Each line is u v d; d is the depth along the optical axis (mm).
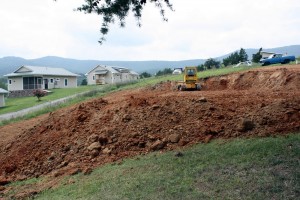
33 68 55531
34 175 8867
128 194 6000
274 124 8086
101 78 64250
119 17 8633
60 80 57531
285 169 5777
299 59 34281
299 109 8508
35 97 44375
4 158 10531
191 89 19203
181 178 6207
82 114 11047
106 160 8344
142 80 34625
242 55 60469
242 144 7250
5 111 31250
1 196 7539
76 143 9586
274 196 5066
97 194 6305
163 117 9586
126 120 9836
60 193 6918
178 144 8242
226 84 20703
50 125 11312
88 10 8422
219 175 6020
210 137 8117
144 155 8086
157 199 5586
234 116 8875
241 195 5242
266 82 17625
